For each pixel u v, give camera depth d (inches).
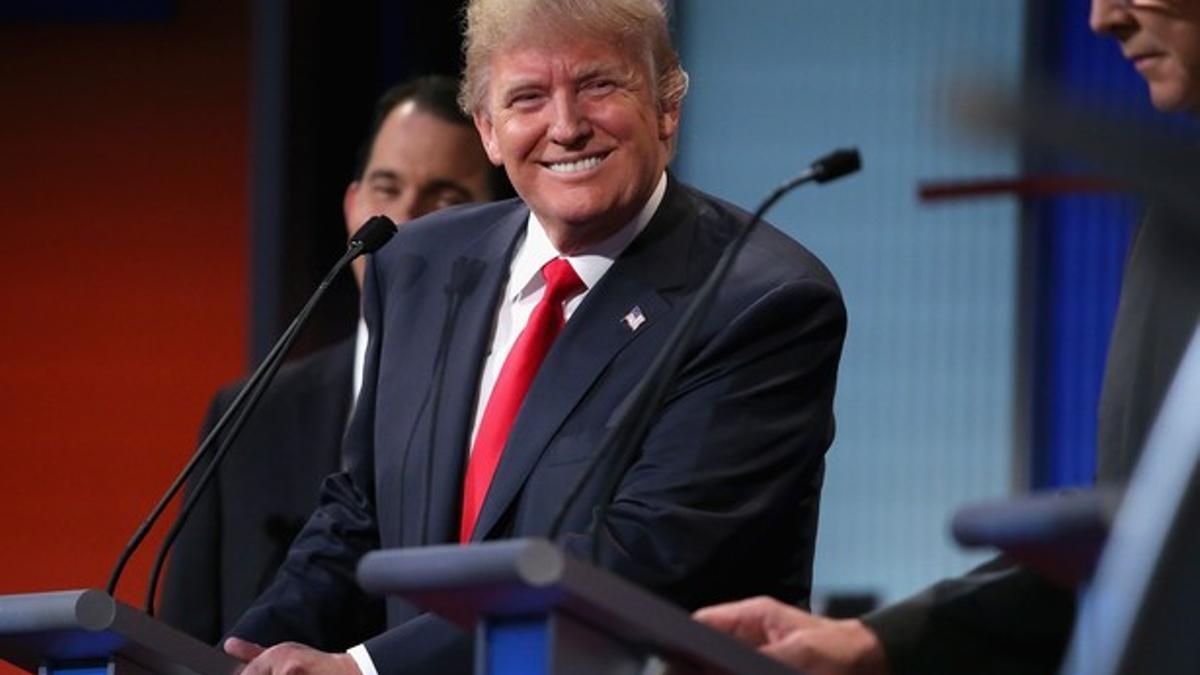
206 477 303.4
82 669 269.4
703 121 658.8
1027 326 633.6
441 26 642.2
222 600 441.4
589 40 312.3
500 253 333.1
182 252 755.4
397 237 349.1
